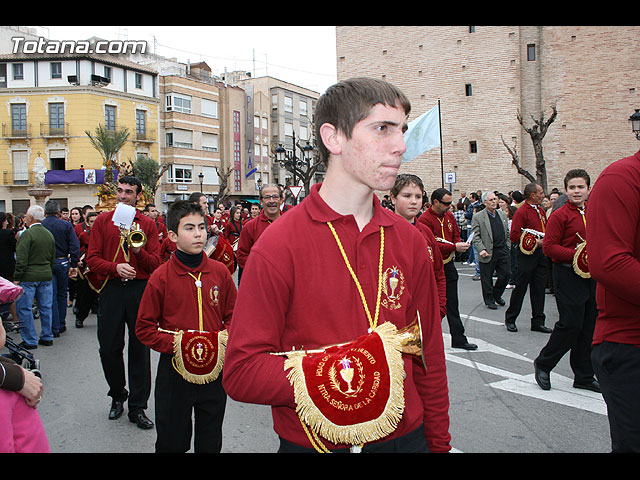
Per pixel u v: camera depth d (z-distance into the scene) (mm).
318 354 1479
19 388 2012
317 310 1546
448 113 27141
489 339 7129
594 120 24938
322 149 1664
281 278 1530
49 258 7453
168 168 44344
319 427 1429
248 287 1560
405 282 1700
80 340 7852
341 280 1573
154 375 6086
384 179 1573
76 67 39469
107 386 5633
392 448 1616
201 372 3078
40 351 7184
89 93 39000
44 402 5129
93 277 4699
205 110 47375
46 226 8195
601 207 2225
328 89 1665
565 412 4434
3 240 8711
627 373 2246
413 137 15961
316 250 1576
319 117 1661
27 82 39750
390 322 1612
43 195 11734
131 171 10766
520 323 8141
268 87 56469
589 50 24953
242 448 4043
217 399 3186
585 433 3998
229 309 3510
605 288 2346
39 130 39312
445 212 6672
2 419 1936
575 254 4531
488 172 26297
